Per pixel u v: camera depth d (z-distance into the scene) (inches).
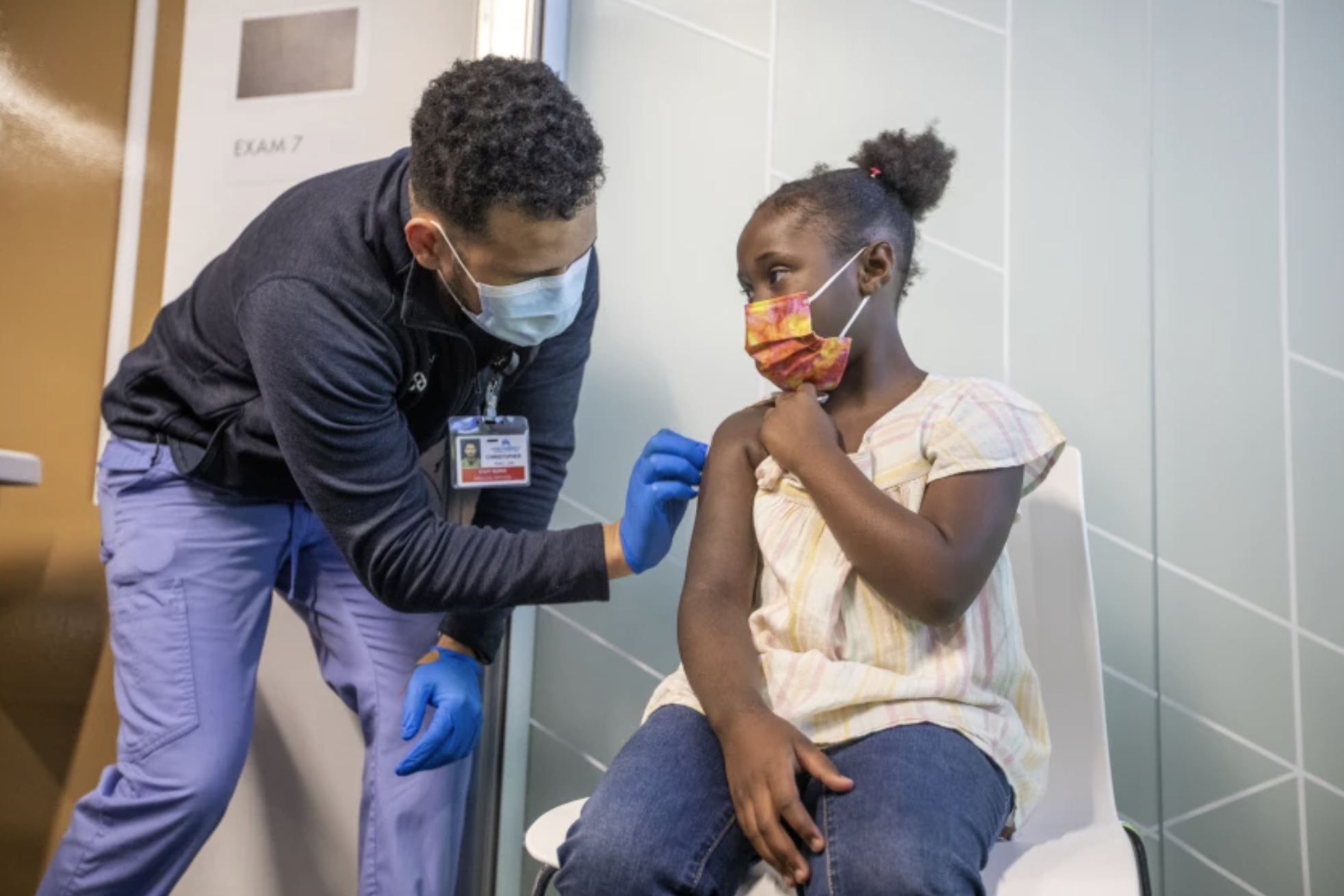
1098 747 44.6
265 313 46.2
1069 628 46.2
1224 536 62.4
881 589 37.1
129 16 74.0
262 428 52.6
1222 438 62.9
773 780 34.2
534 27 66.2
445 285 47.4
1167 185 64.6
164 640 54.2
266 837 66.8
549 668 69.2
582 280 48.3
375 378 47.0
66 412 72.1
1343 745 60.2
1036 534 47.5
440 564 47.9
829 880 33.2
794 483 41.7
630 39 71.1
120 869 52.2
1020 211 65.8
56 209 73.5
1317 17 64.2
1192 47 65.3
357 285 46.8
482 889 63.2
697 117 69.7
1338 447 61.8
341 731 66.9
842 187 44.3
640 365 69.3
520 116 42.6
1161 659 62.6
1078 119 65.7
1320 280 62.7
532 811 68.1
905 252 46.2
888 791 34.3
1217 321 63.4
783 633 39.5
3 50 75.2
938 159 47.6
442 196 43.3
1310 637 61.1
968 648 38.9
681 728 39.2
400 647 60.3
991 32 67.1
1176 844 61.2
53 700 70.0
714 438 45.5
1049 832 43.1
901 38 67.9
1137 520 63.2
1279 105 64.1
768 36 69.3
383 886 56.4
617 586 68.9
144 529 55.4
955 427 39.9
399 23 70.0
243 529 56.7
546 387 58.0
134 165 72.9
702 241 69.0
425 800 57.4
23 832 69.0
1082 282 64.8
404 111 69.1
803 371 42.5
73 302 72.7
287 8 71.9
